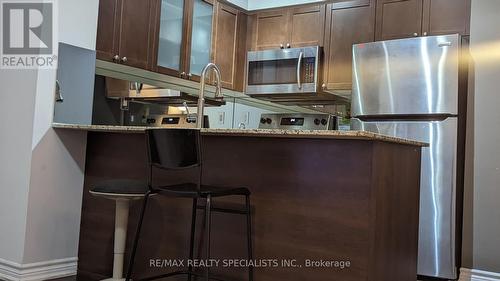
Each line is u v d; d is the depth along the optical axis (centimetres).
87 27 299
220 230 245
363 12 393
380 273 206
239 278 236
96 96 356
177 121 414
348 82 396
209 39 422
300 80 409
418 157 255
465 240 305
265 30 451
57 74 283
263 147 234
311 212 216
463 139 316
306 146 220
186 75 399
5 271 273
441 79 308
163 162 222
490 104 299
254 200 234
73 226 296
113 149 292
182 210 259
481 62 304
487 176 298
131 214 278
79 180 299
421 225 312
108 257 286
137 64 356
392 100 325
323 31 414
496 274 292
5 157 281
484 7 304
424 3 364
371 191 200
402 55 324
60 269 287
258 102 482
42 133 275
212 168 251
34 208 272
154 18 370
